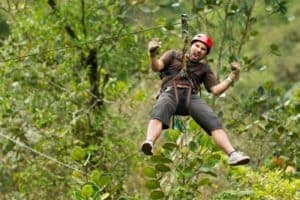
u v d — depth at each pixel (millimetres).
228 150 11805
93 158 18312
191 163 14094
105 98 19328
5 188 20125
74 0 19781
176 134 13641
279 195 14203
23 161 19438
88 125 18984
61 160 18297
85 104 19172
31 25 19375
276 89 18688
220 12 19688
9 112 18328
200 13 19234
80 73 19375
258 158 18484
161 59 12352
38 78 18719
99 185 13867
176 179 14359
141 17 20453
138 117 20734
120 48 19891
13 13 20234
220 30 19250
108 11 19891
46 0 19688
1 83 18719
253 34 19219
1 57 19016
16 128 18312
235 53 19672
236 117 18938
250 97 18719
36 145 18250
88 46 19500
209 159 14070
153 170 14047
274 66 37281
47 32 19438
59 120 18688
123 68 20094
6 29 23000
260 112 18766
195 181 14695
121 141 18984
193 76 12297
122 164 18938
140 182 21016
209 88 12375
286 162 17188
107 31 19922
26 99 18500
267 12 18875
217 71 18781
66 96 18516
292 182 14750
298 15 39531
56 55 18984
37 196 18719
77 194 13602
